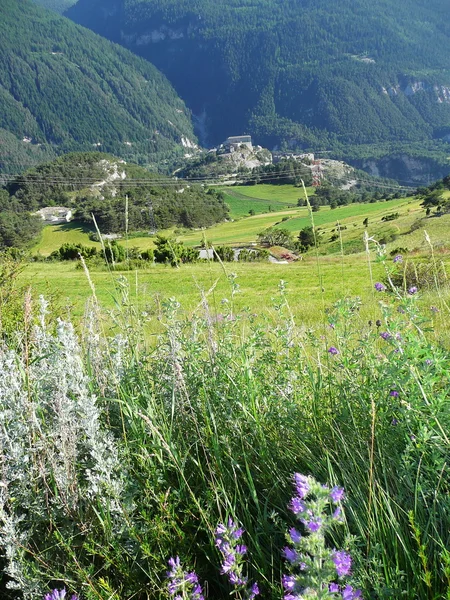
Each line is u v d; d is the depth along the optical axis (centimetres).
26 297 301
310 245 7950
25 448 234
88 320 355
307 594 115
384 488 212
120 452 240
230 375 294
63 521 220
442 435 213
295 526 206
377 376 268
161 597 187
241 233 12275
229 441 253
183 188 19788
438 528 191
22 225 12925
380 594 157
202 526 207
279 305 348
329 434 258
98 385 302
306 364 316
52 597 163
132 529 198
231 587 193
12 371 252
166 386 297
